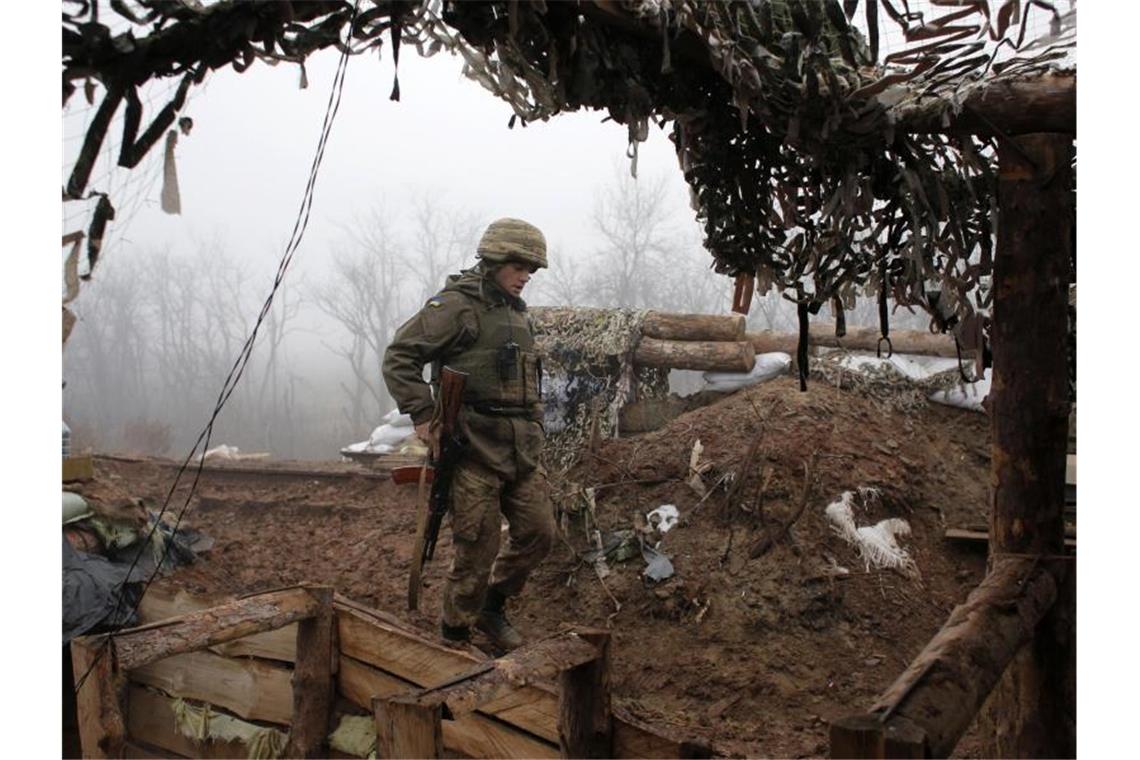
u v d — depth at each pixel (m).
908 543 4.56
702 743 2.24
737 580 4.14
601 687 2.33
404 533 5.35
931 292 2.90
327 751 2.94
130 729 3.44
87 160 1.68
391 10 1.84
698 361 6.17
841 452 4.91
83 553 3.61
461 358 3.45
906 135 2.56
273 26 1.75
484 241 3.54
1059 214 2.48
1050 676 2.30
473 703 2.01
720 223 2.89
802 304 2.92
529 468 3.53
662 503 4.70
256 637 3.13
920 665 1.76
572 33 2.05
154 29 1.68
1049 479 2.52
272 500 6.43
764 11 2.36
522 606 4.25
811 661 3.76
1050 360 2.50
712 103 2.60
